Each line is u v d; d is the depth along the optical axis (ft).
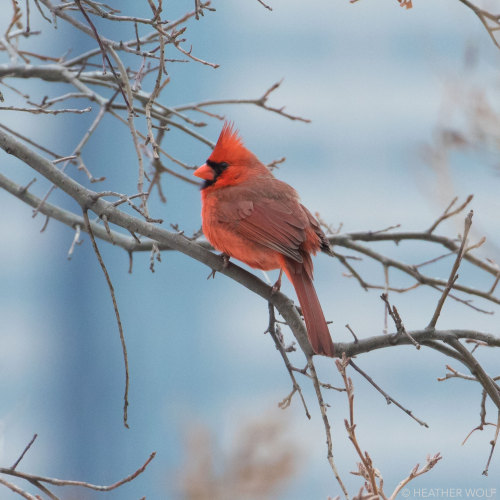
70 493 25.90
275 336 20.44
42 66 23.50
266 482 25.34
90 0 19.86
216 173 24.58
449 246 25.68
